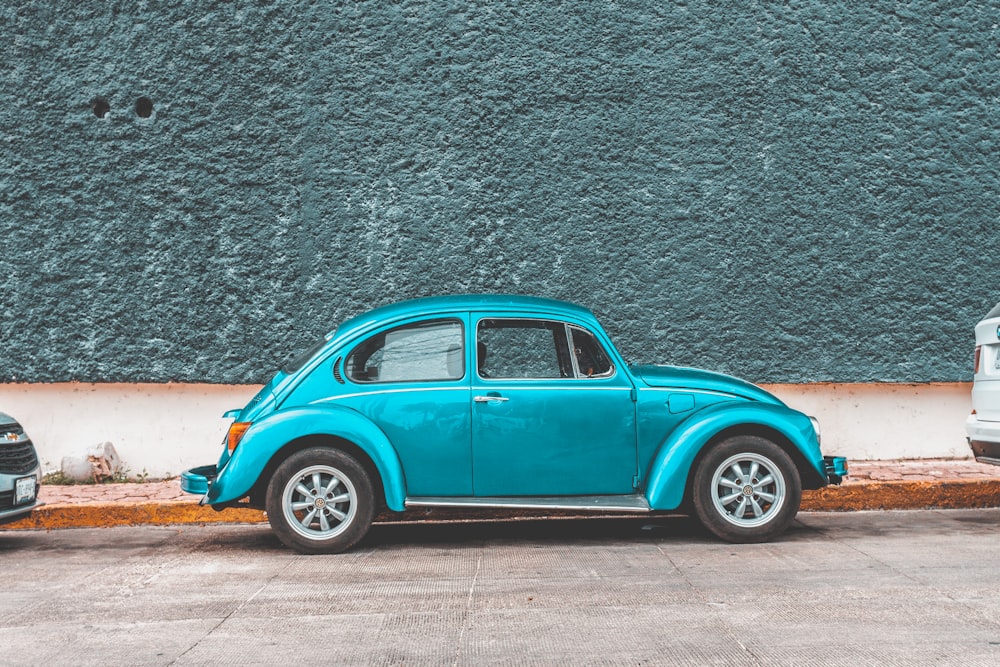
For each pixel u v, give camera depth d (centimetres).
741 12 1016
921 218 1020
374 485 685
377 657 436
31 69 991
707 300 995
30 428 1000
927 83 1028
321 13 998
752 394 700
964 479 872
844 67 1020
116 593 570
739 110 1009
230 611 522
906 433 1038
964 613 489
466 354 686
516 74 1000
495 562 641
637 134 1002
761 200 1005
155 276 984
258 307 984
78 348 979
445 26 1002
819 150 1013
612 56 1006
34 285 982
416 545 708
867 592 536
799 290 1004
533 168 996
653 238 996
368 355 689
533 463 675
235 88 991
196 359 980
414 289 987
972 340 1017
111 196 987
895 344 1009
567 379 686
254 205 988
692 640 451
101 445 979
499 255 991
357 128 995
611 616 496
